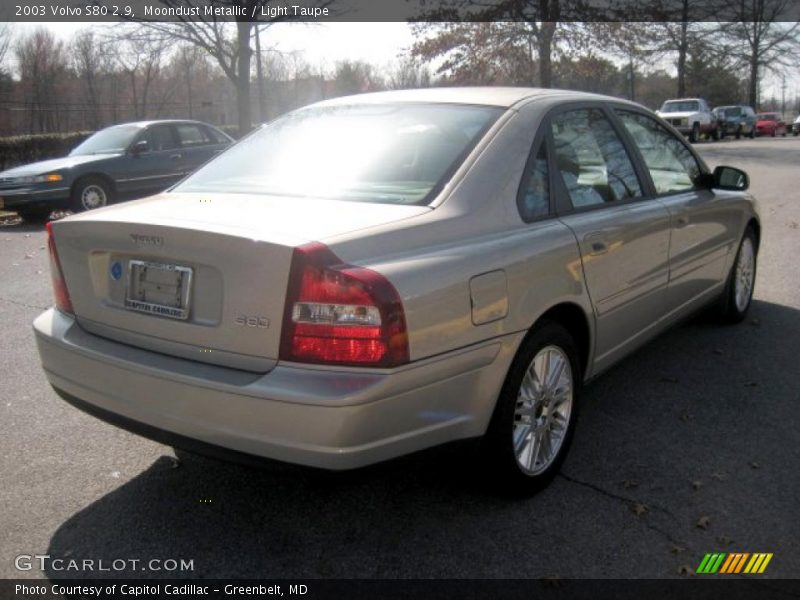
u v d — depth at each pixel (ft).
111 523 10.30
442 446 9.32
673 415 13.85
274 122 13.57
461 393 9.36
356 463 8.42
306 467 8.42
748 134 139.44
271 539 9.95
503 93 12.55
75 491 11.11
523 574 9.21
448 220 9.80
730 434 13.06
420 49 97.81
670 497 10.96
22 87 128.36
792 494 11.06
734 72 193.67
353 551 9.68
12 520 10.33
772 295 22.08
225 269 8.77
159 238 9.24
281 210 9.80
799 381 15.46
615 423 13.51
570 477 11.57
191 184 12.19
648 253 13.43
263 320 8.56
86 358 9.91
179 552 9.66
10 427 13.25
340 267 8.41
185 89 139.85
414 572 9.25
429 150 11.03
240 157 12.66
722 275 17.56
